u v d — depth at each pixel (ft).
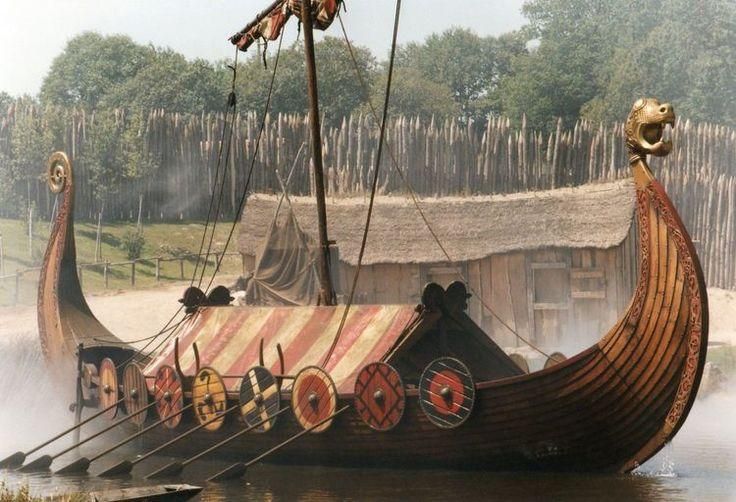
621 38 431.43
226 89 422.82
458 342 122.72
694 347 103.19
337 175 272.72
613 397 107.45
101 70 454.81
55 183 157.89
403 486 107.65
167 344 137.59
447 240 230.68
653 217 105.09
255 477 114.93
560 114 405.39
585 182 271.49
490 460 110.93
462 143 271.69
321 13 137.08
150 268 272.72
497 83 499.10
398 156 271.28
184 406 127.03
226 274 275.59
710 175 266.16
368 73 434.30
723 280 257.75
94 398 143.33
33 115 294.46
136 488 102.83
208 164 298.76
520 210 231.91
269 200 244.01
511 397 108.27
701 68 384.47
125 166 291.99
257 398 120.16
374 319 122.21
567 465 111.24
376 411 112.98
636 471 115.14
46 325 155.02
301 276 213.46
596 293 224.53
